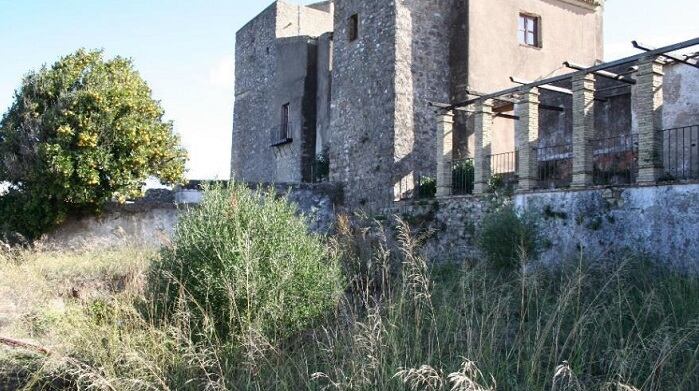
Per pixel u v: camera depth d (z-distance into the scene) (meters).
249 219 7.01
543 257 10.73
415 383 4.67
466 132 16.39
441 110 14.15
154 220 15.27
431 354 5.20
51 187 13.93
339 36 18.61
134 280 7.23
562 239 10.79
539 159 15.15
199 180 16.05
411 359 5.16
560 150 14.68
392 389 4.77
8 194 14.77
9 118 14.70
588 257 9.45
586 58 19.11
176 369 5.55
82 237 14.76
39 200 14.19
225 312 6.38
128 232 15.00
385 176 16.11
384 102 16.38
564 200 10.83
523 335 5.69
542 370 5.27
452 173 14.65
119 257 10.18
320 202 17.20
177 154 15.77
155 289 6.91
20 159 14.23
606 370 5.19
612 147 13.41
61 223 14.64
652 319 6.12
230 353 5.82
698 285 7.13
